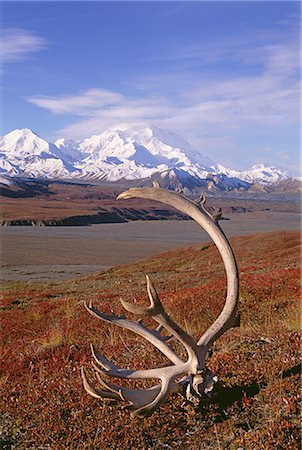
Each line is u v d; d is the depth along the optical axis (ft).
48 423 21.27
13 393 25.75
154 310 17.97
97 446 19.40
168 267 140.05
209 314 39.42
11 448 20.53
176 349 28.22
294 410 18.74
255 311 36.42
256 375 21.63
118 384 23.03
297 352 23.41
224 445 18.20
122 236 355.77
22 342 40.42
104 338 37.45
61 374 27.45
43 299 76.07
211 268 115.14
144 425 19.66
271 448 17.19
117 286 90.58
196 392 19.03
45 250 245.65
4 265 186.70
